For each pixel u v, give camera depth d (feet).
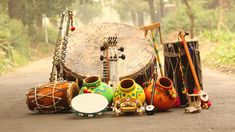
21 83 65.51
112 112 34.30
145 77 38.93
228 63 76.84
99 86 34.45
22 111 37.81
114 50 36.40
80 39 41.81
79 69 38.63
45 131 27.84
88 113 32.48
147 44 40.93
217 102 38.06
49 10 188.44
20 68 105.09
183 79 35.81
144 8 336.90
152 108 32.40
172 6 290.56
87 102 33.12
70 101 34.76
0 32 116.47
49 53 180.75
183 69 35.99
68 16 41.86
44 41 197.67
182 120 29.63
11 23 147.23
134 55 39.99
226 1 174.40
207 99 34.35
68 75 38.78
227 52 81.20
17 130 28.81
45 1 186.91
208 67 82.74
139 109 32.35
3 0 173.78
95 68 38.93
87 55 40.16
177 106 35.99
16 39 137.39
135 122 29.53
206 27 153.99
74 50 40.57
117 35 42.19
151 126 27.89
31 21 184.44
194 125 27.68
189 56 35.09
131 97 32.91
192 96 33.30
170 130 26.37
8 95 50.29
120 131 26.63
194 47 36.45
